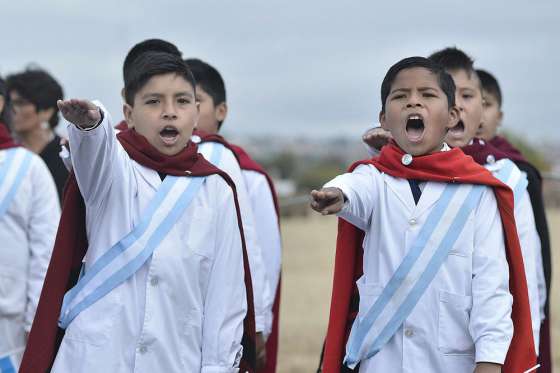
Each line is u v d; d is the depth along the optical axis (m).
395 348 11.87
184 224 12.46
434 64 12.25
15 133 19.34
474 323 11.68
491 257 11.83
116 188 12.30
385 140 14.34
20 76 19.88
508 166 14.55
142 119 12.70
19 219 16.00
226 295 12.61
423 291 11.81
